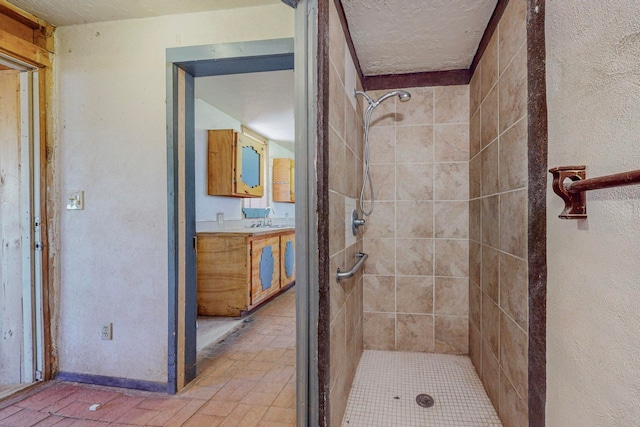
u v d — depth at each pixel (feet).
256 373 6.63
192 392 5.94
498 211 5.06
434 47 6.26
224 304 10.03
